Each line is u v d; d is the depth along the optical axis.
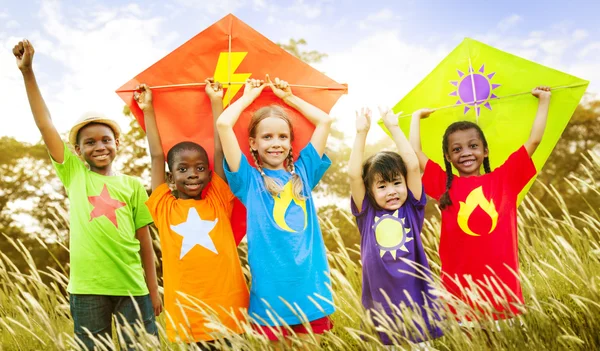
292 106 3.38
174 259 3.01
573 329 2.98
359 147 3.21
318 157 3.23
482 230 3.20
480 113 3.64
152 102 3.40
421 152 3.51
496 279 3.13
